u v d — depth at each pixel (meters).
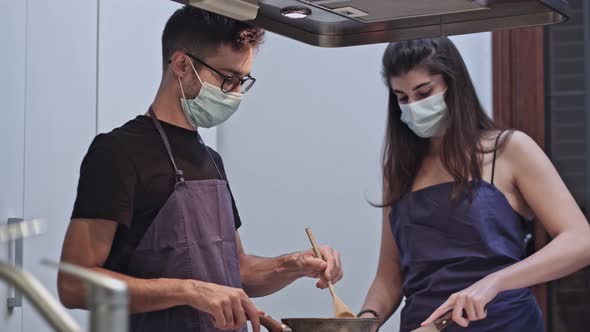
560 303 2.99
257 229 3.25
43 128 2.29
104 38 2.51
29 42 2.23
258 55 3.28
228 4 1.68
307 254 2.05
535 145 2.20
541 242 2.97
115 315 0.92
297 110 3.24
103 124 2.52
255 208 3.26
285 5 1.92
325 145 3.21
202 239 1.83
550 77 3.07
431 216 2.21
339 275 2.08
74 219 1.73
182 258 1.80
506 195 2.18
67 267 0.93
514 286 2.00
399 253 2.33
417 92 2.21
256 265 2.10
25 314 2.22
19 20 2.20
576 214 2.12
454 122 2.20
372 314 2.23
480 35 3.12
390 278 2.39
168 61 1.90
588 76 3.04
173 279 1.70
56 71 2.33
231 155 3.29
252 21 1.98
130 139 1.81
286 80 3.26
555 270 2.03
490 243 2.13
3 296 2.13
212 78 1.85
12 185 2.18
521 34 3.08
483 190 2.17
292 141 3.24
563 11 1.95
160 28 2.76
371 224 3.15
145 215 1.79
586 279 2.96
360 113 3.19
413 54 2.19
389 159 2.34
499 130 2.24
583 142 3.04
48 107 2.30
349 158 3.19
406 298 2.28
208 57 1.84
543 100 3.06
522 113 3.08
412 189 2.30
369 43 2.14
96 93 2.49
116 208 1.71
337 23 2.13
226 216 1.90
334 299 2.00
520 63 3.08
